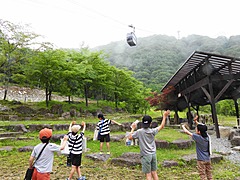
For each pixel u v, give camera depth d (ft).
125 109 70.44
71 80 52.80
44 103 54.75
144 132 11.14
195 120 13.47
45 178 9.31
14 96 72.54
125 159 17.31
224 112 86.38
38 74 48.24
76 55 58.70
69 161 13.20
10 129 31.24
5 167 16.48
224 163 17.94
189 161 17.54
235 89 42.47
